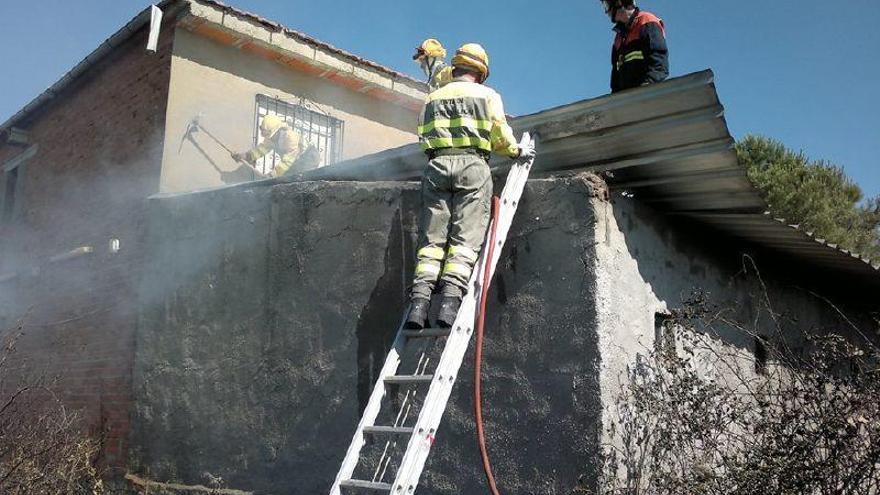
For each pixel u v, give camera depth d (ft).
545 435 14.82
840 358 16.53
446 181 14.52
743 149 52.47
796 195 49.26
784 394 15.14
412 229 17.89
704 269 18.71
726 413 15.38
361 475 17.04
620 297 15.31
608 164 16.06
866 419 14.26
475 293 13.97
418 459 12.34
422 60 22.38
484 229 14.52
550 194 15.78
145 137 27.50
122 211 27.04
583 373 14.58
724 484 14.07
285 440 19.02
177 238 23.68
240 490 19.70
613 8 19.44
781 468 13.88
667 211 17.49
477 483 15.44
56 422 23.95
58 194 32.30
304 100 31.50
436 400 12.80
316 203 19.99
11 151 37.96
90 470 22.57
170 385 22.36
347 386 18.12
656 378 15.48
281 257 20.47
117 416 23.89
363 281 18.52
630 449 14.55
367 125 33.81
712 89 12.92
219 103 28.55
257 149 28.04
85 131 31.58
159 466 21.95
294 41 30.12
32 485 20.77
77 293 28.22
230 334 21.20
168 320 23.06
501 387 15.62
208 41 28.66
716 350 18.40
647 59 18.74
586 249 15.06
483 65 15.64
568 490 14.29
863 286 25.14
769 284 21.75
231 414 20.51
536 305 15.51
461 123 14.76
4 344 28.12
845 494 14.23
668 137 14.49
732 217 17.29
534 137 15.83
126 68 29.91
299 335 19.47
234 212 22.09
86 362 26.30
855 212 52.29
